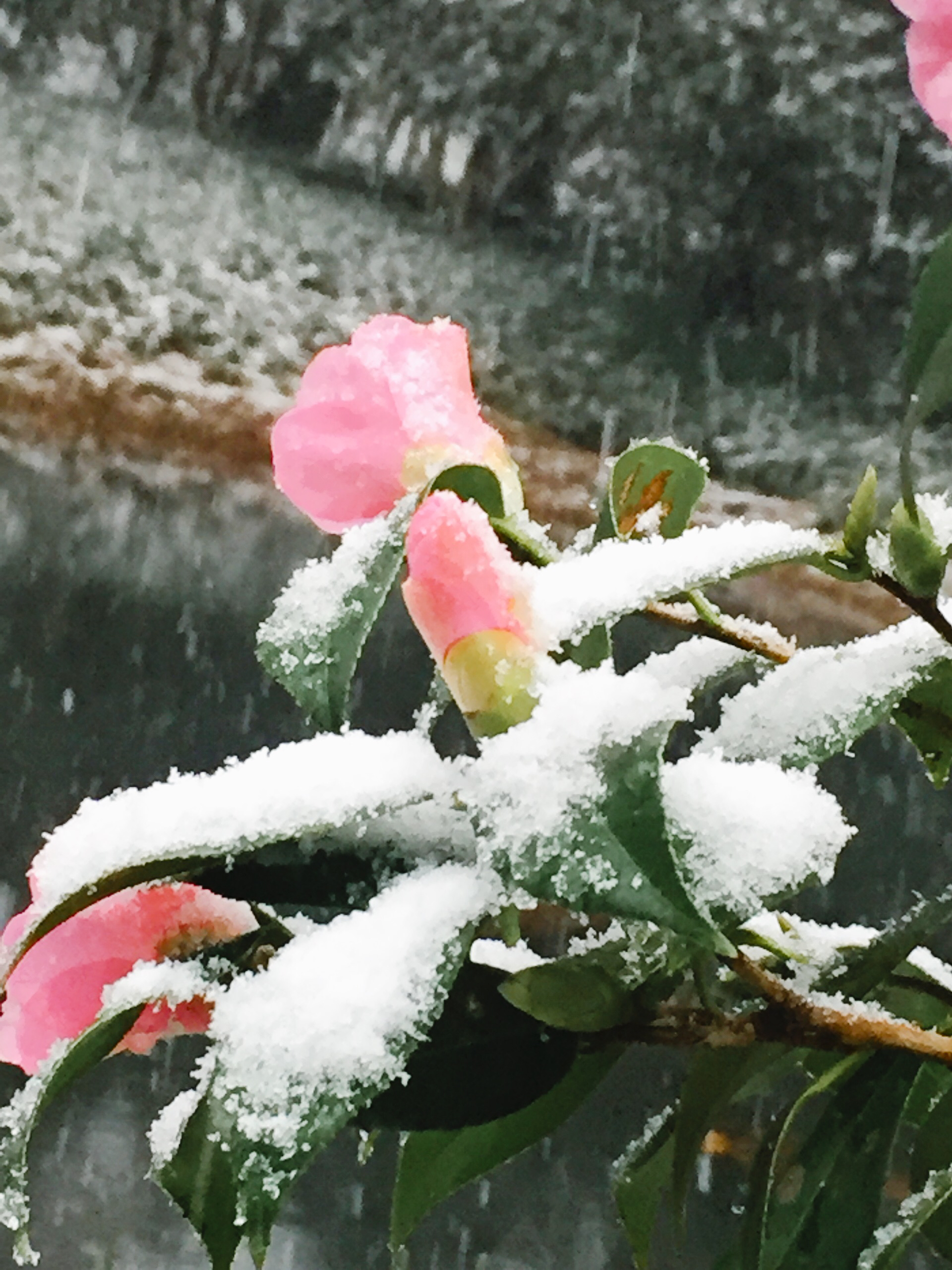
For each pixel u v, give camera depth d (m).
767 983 0.35
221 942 0.34
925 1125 0.42
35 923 0.31
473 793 0.30
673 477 0.41
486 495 0.38
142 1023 0.34
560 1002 0.35
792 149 2.70
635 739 0.29
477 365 2.69
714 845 0.30
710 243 2.74
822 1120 0.40
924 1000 0.44
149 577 2.67
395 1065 0.29
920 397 0.33
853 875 1.87
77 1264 1.40
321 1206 1.51
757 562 0.34
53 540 2.71
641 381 2.64
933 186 2.61
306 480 0.39
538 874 0.28
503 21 2.90
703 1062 0.39
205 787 0.32
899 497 0.38
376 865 0.34
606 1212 1.48
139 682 2.50
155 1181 0.33
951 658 0.38
